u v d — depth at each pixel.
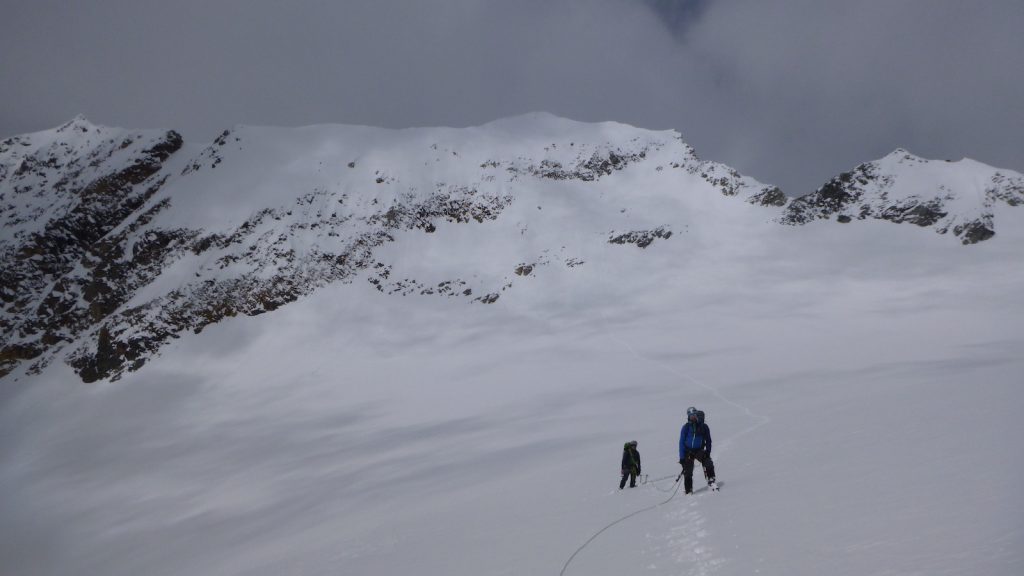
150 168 162.25
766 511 11.97
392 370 96.19
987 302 97.75
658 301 115.06
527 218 139.38
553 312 113.56
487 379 86.50
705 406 45.88
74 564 52.94
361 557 19.89
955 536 8.14
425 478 40.97
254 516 49.25
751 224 145.12
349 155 150.12
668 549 11.10
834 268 123.62
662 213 145.62
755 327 97.44
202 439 81.56
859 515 10.24
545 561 12.68
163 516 59.03
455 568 14.34
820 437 19.97
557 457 35.62
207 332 113.88
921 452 14.10
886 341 79.81
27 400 106.62
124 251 136.00
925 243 130.12
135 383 104.44
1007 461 11.61
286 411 86.44
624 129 175.88
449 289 121.75
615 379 75.62
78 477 77.06
